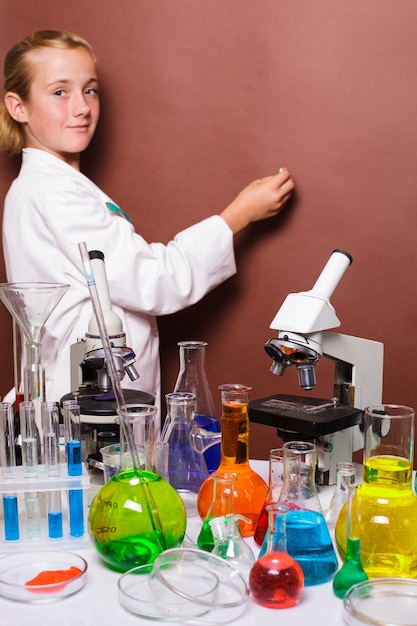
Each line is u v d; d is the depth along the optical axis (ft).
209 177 8.53
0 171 8.80
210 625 3.48
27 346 4.94
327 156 8.22
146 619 3.55
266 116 8.30
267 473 5.57
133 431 4.05
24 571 3.90
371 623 3.29
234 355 8.77
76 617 3.57
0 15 8.61
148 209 8.71
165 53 8.43
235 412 4.50
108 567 4.09
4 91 8.63
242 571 3.86
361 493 4.00
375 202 8.20
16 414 5.13
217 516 4.12
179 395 4.92
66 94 7.85
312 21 8.05
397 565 3.87
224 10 8.23
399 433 4.07
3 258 8.95
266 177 8.33
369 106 8.06
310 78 8.14
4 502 4.27
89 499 4.84
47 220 7.49
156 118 8.56
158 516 3.98
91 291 4.14
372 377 5.54
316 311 5.27
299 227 8.40
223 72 8.33
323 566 3.88
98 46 8.55
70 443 4.34
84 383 5.65
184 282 7.80
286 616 3.58
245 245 8.55
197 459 4.88
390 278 8.30
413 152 8.05
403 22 7.88
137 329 7.89
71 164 8.32
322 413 5.03
